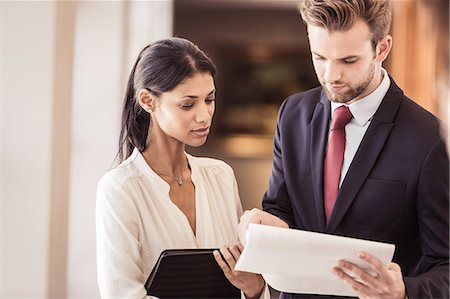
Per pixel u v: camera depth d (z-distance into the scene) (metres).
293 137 2.40
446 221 2.15
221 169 2.28
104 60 3.98
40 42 2.46
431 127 2.21
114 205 2.06
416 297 1.98
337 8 2.02
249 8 9.08
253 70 9.16
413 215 2.22
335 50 2.06
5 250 2.48
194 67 2.03
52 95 2.46
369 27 2.06
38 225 2.48
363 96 2.26
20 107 2.46
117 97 4.04
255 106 9.15
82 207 3.73
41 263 2.48
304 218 2.32
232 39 9.14
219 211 2.20
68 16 2.62
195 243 2.11
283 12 9.08
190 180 2.20
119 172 2.12
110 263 2.04
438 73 2.04
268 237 1.81
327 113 2.35
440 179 2.16
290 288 2.00
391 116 2.25
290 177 2.36
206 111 2.05
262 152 9.12
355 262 1.82
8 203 2.47
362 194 2.23
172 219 2.10
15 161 2.47
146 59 2.08
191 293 2.03
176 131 2.06
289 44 9.10
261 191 9.07
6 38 2.45
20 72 2.46
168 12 6.62
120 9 4.07
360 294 1.88
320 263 1.85
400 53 6.58
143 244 2.09
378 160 2.24
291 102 2.47
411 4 5.82
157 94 2.06
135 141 2.16
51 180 2.48
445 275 2.08
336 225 2.25
